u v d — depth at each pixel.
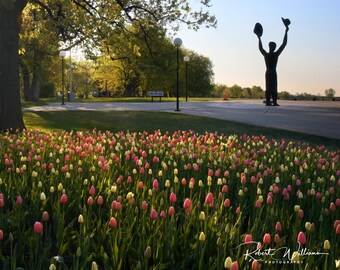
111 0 22.69
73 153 7.48
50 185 5.71
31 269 3.62
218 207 4.80
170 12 24.45
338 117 21.95
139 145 9.34
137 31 26.73
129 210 4.62
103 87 89.81
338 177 7.09
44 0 24.16
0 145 9.34
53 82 76.06
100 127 17.86
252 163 7.28
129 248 3.82
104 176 6.21
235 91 98.88
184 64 86.38
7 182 6.16
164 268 3.61
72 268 3.89
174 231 4.01
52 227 4.96
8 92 16.34
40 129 17.03
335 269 3.36
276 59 31.77
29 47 41.62
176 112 24.72
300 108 28.61
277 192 5.11
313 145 13.88
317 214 4.81
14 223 4.61
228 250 3.80
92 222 4.60
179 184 6.00
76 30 24.20
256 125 18.33
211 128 17.64
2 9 16.23
